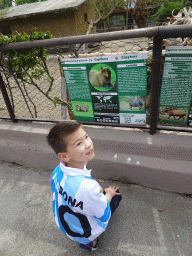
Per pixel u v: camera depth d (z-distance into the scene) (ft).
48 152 7.95
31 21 44.65
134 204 6.43
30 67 7.26
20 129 8.32
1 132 8.64
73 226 4.23
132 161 6.69
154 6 51.80
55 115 12.32
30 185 7.84
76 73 6.20
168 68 5.17
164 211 6.08
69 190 3.72
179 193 6.59
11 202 7.14
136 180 7.01
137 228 5.67
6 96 8.17
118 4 42.88
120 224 5.84
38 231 5.94
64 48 5.97
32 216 6.48
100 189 3.81
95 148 7.17
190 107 5.64
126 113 6.50
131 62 5.36
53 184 4.38
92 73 6.02
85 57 5.77
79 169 3.75
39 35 6.15
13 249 5.51
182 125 6.11
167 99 5.77
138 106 6.17
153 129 6.49
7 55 7.11
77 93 6.72
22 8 51.72
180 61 4.92
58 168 4.30
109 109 6.64
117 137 6.79
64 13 41.52
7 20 45.37
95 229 4.35
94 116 7.07
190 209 6.04
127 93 6.02
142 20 45.98
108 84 6.04
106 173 7.35
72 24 42.19
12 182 8.09
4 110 13.69
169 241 5.24
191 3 47.98
